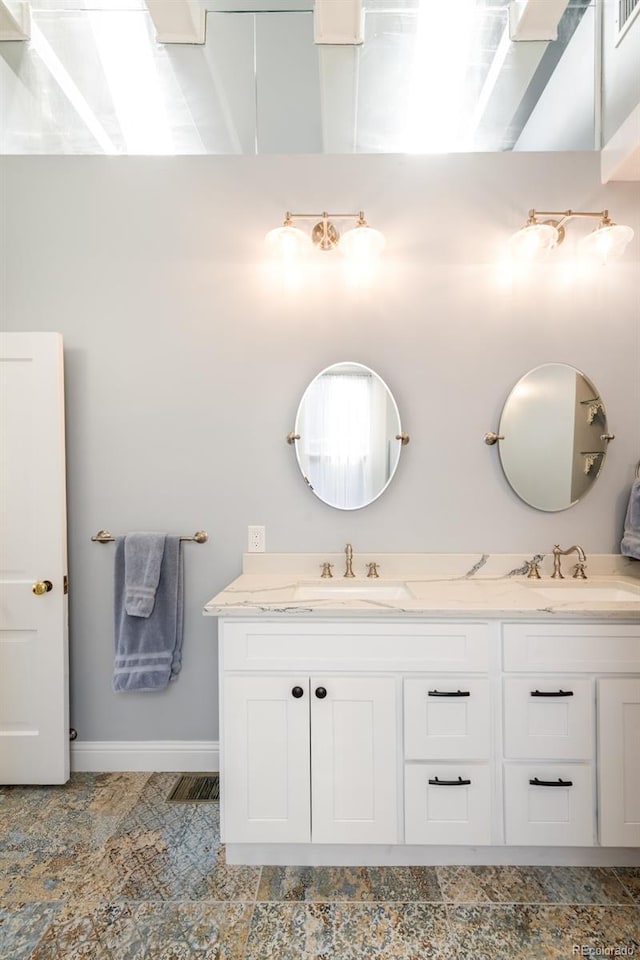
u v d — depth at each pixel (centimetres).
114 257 187
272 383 187
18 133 193
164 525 188
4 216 187
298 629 137
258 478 188
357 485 186
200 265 187
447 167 186
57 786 177
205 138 192
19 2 188
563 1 172
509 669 136
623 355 187
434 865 139
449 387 187
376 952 112
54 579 177
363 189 187
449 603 140
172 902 125
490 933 117
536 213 184
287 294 187
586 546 187
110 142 192
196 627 187
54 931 117
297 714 136
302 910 123
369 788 135
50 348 177
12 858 141
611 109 184
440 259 187
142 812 162
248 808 136
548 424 187
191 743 187
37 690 177
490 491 187
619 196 186
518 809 135
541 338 187
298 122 191
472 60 192
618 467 188
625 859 138
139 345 187
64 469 181
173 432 188
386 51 191
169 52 192
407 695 136
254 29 191
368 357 187
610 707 135
